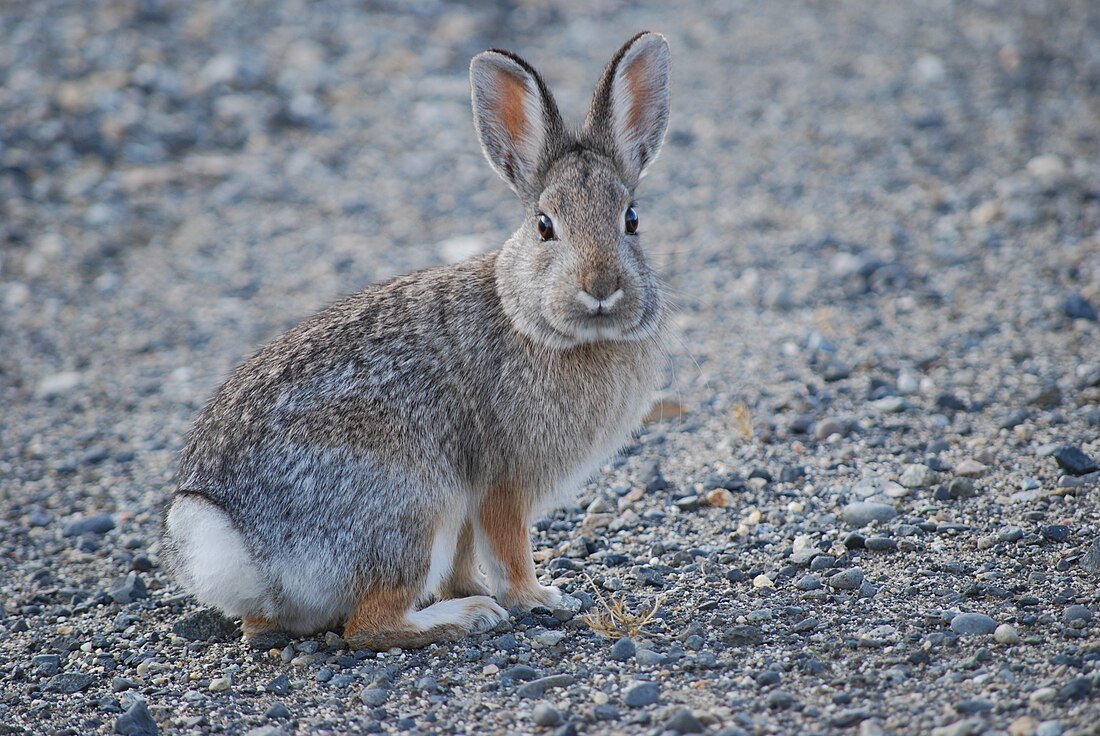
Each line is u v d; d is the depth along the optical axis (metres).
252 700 8.38
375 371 9.05
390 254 17.75
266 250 18.09
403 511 8.87
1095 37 24.56
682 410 13.01
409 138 21.53
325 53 24.05
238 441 8.95
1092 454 10.96
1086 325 13.95
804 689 7.73
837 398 12.91
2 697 8.75
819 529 10.30
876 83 23.05
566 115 20.53
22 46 22.59
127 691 8.67
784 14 27.28
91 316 16.52
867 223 17.62
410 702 8.12
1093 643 7.75
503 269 9.33
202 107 21.69
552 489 9.45
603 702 7.82
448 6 26.36
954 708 7.23
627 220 9.24
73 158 19.88
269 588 8.95
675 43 25.53
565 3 27.39
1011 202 17.50
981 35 25.22
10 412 14.29
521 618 9.30
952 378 13.05
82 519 11.71
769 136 21.11
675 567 9.97
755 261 16.80
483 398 9.26
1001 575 9.07
